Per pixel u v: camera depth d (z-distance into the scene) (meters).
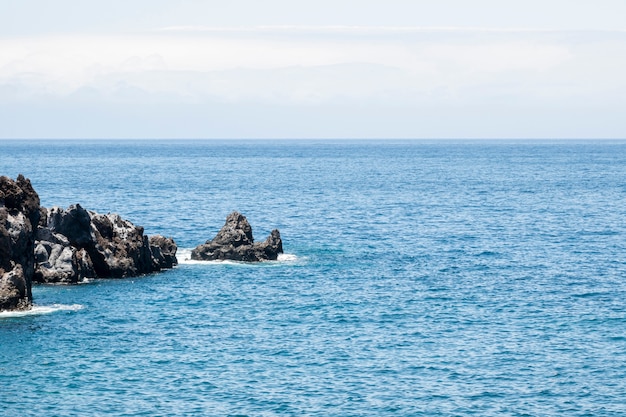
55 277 98.06
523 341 75.69
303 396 61.72
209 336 77.19
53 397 60.69
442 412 59.00
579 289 98.81
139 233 106.88
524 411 59.25
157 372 66.44
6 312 83.25
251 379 65.12
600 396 62.09
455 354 71.75
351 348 73.50
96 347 72.94
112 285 98.50
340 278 105.31
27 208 90.94
